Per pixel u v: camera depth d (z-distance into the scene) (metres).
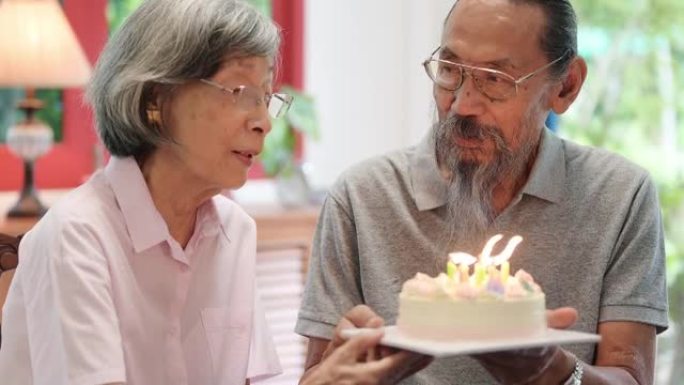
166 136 2.10
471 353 1.75
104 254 2.11
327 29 4.75
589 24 4.39
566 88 2.39
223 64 2.06
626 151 4.41
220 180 2.11
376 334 1.88
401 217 2.37
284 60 4.72
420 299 1.88
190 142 2.09
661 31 4.34
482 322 1.85
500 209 2.36
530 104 2.25
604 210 2.35
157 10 2.08
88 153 4.52
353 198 2.41
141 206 2.15
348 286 2.39
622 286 2.29
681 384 4.35
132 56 2.09
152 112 2.10
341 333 2.00
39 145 3.87
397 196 2.39
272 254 4.13
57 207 2.12
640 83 4.38
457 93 2.22
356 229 2.39
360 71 4.77
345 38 4.76
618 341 2.27
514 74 2.22
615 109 4.41
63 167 4.48
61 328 2.01
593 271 2.31
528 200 2.34
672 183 4.35
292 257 4.17
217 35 2.04
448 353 1.72
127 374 2.13
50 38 3.91
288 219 4.14
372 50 4.74
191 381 2.24
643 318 2.28
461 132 2.22
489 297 1.85
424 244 2.35
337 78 4.78
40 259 2.08
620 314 2.28
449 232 2.34
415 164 2.39
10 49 3.87
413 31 4.64
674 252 4.33
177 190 2.17
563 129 4.40
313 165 4.82
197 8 2.06
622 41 4.39
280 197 4.39
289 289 4.17
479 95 2.21
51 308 2.04
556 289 2.31
